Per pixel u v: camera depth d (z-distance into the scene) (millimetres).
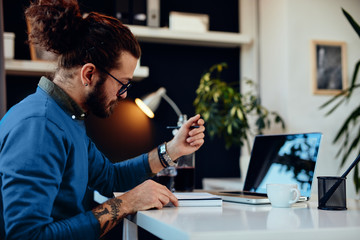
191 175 1767
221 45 3492
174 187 1755
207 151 3449
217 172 3457
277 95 3240
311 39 3166
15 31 3045
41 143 1033
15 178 984
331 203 1119
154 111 3328
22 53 3043
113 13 3213
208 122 2990
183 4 3467
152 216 989
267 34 3402
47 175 1020
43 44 1208
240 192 1600
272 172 1526
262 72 3479
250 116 3463
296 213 1044
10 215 963
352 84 2664
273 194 1192
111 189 1547
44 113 1095
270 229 764
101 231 1080
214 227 794
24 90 3049
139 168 1532
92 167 1516
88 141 1538
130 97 3291
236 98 2975
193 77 3467
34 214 969
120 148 3209
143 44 3373
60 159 1071
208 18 3504
